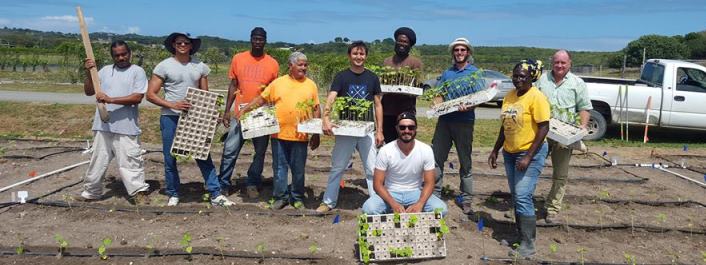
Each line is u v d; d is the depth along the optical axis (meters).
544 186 7.71
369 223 4.83
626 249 5.39
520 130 4.98
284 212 5.89
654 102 12.23
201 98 5.83
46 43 53.62
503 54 53.78
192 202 6.41
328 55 23.77
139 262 4.73
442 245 4.91
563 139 5.20
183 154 5.84
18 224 5.55
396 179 5.24
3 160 8.46
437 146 6.15
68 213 5.84
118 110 5.93
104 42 24.77
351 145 5.82
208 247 4.97
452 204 6.59
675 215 6.48
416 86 6.36
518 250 5.05
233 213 5.85
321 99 17.03
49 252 4.81
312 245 5.18
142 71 6.03
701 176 8.88
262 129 5.65
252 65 6.31
